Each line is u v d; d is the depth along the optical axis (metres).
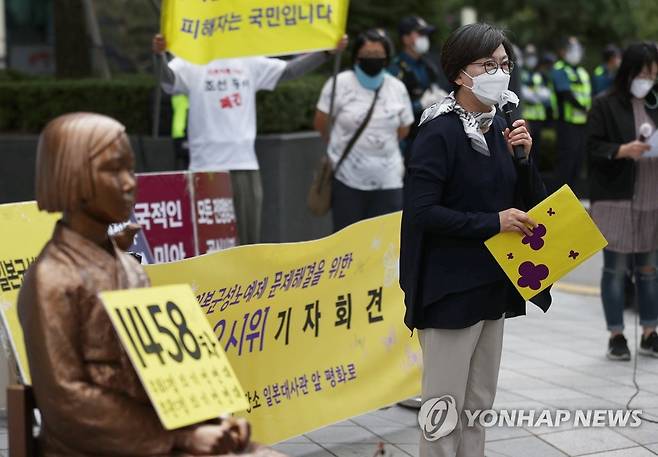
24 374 4.86
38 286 3.19
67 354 3.17
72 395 3.14
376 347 6.34
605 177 8.62
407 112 9.38
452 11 28.59
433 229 4.75
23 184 12.12
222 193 7.80
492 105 4.86
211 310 5.39
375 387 6.36
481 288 4.85
